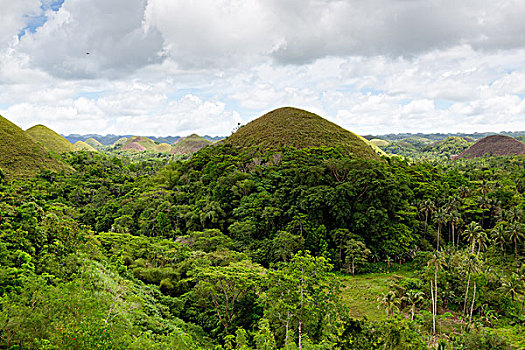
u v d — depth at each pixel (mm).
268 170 72062
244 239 56500
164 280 37250
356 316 39250
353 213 58969
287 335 24250
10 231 26875
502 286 44062
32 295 18141
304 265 27547
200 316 32469
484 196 73312
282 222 59594
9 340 15133
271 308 27016
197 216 62812
